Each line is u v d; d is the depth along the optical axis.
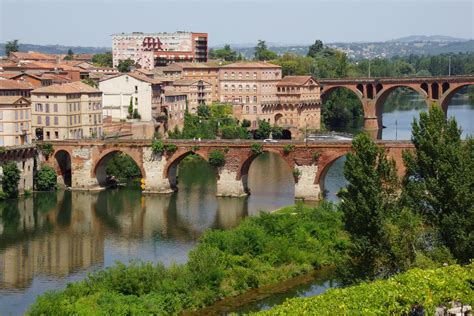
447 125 118.25
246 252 141.75
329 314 85.50
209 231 149.00
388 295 91.75
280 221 154.38
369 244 114.25
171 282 124.56
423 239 113.06
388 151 198.12
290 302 90.38
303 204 182.00
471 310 93.12
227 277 132.62
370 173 116.94
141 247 163.38
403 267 111.44
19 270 146.50
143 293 121.19
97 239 171.25
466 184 110.31
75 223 187.75
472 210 108.31
